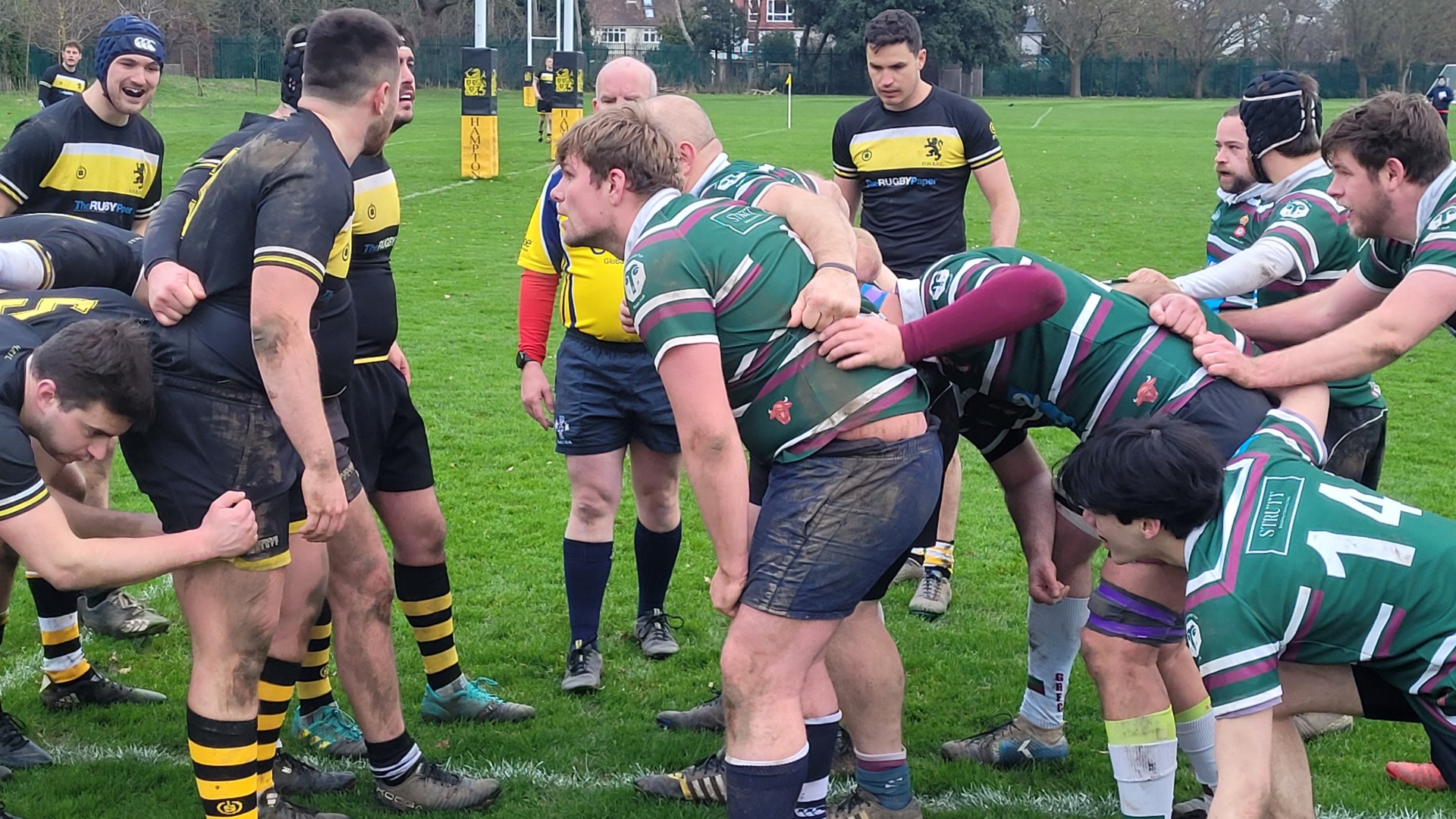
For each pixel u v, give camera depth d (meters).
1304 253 3.53
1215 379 2.96
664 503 4.60
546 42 61.50
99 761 3.80
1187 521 2.57
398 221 3.89
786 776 2.75
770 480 2.82
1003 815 3.53
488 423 7.85
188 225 2.96
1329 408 3.57
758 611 2.72
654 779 3.62
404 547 3.98
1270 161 3.83
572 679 4.39
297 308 2.83
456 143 28.64
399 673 4.50
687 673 4.55
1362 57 66.75
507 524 6.14
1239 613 2.44
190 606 2.97
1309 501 2.52
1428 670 2.46
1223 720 2.46
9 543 2.75
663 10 92.06
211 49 54.50
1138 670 3.00
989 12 64.44
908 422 2.78
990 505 6.61
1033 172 24.20
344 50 3.01
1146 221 17.33
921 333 2.74
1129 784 3.02
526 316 4.71
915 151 5.55
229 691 2.99
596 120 2.76
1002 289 2.74
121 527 3.23
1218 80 70.50
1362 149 3.08
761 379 2.71
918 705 4.29
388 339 3.83
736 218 2.75
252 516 2.87
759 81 68.50
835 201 2.99
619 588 5.37
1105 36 70.25
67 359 2.68
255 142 2.91
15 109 31.11
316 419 2.88
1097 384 2.97
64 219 3.51
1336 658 2.52
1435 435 7.77
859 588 2.75
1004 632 4.95
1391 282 3.35
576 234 2.83
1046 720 3.81
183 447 2.91
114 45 4.96
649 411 4.36
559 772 3.80
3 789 3.61
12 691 4.28
